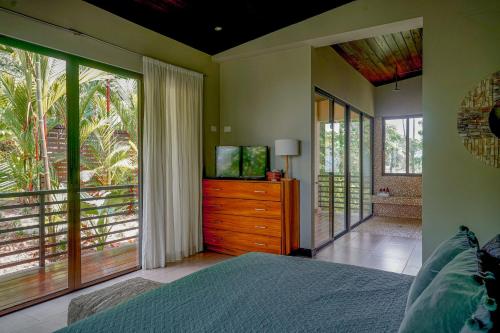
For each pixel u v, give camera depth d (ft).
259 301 5.02
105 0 10.85
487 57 10.65
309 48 14.28
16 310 9.26
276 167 15.25
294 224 14.30
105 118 12.71
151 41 13.16
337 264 6.93
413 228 20.70
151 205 12.62
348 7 12.89
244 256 7.60
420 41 16.66
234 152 15.26
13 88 10.04
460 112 11.02
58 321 8.73
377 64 19.93
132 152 13.00
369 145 24.70
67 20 10.25
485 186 10.68
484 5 10.69
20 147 10.21
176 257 13.96
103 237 13.24
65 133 10.53
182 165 14.16
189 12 12.05
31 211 10.42
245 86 16.20
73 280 10.64
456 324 3.02
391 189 24.86
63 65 10.47
